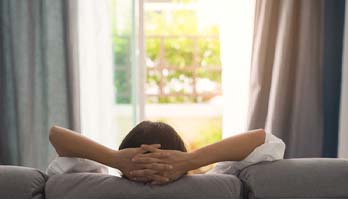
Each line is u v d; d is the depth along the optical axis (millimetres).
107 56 2295
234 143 1135
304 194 1086
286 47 2133
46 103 2213
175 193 1064
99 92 2285
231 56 2291
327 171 1112
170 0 3336
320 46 2178
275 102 2150
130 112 2537
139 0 2410
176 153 1092
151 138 1139
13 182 1076
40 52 2199
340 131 2242
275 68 2160
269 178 1096
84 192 1070
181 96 5039
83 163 1163
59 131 1139
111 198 1062
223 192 1081
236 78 2295
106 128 2318
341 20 2266
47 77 2176
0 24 2172
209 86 5047
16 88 2143
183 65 5035
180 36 4973
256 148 1147
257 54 2172
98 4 2234
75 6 2152
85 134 2293
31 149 2186
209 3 4691
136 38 2453
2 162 2252
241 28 2256
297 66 2180
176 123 4719
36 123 2205
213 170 1253
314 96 2189
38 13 2162
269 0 2135
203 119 4809
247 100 2283
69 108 2188
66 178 1104
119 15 2439
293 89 2211
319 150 2230
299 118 2188
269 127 2172
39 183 1108
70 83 2160
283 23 2127
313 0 2148
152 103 5000
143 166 1074
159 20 4969
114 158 1100
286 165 1129
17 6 2125
